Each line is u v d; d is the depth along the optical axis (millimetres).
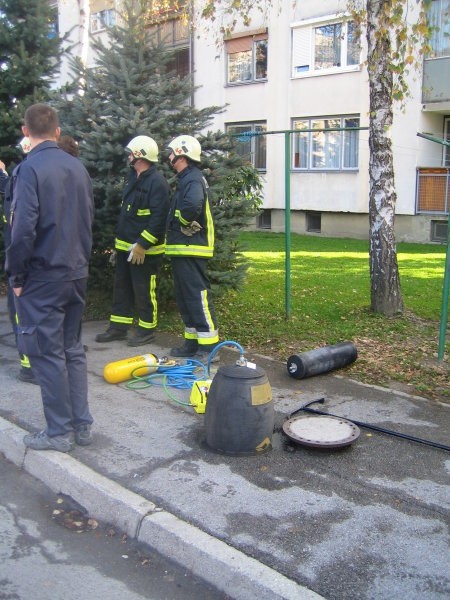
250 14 21984
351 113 20531
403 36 7312
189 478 3920
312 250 16359
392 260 8062
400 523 3471
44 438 4246
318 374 5879
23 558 3357
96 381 5672
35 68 9602
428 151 19234
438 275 12195
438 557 3180
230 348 6828
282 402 5207
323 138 21391
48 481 4125
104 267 8094
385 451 4348
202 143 7605
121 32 7941
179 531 3348
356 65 20094
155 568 3295
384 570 3070
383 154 7809
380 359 6441
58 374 4168
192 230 5914
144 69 7652
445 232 18922
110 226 7535
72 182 4051
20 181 3881
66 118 7680
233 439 4195
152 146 6355
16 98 9828
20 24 9750
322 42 20750
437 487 3867
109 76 7645
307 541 3287
